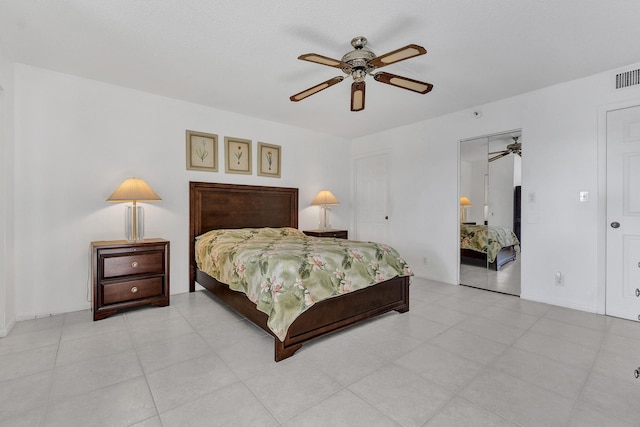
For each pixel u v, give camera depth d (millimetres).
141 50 2457
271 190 4395
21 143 2688
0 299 2359
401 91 3271
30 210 2734
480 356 2072
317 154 5000
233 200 4008
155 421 1441
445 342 2293
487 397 1626
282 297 2053
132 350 2152
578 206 2984
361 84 2191
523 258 3379
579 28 2121
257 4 1885
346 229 5441
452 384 1748
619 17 1993
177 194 3578
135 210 3053
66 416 1471
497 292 3641
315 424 1425
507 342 2283
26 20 2047
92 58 2592
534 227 3279
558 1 1838
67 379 1783
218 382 1768
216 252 3029
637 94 2650
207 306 3119
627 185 2727
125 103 3225
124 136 3221
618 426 1399
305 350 2170
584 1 1836
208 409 1529
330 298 2314
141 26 2127
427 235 4328
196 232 3703
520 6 1889
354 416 1479
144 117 3346
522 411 1510
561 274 3109
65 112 2895
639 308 2680
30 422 1427
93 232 3045
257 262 2318
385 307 2770
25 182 2707
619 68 2734
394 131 4770
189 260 3664
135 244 2902
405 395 1647
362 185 5324
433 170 4246
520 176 3420
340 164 5352
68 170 2914
